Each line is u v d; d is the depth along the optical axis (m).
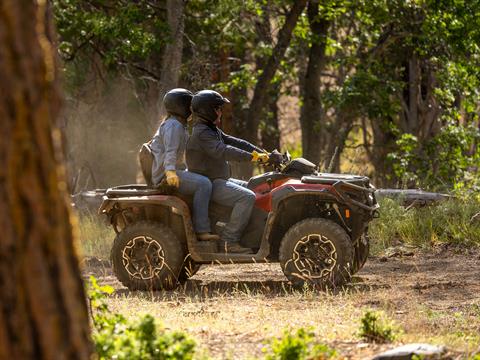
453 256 22.22
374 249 22.97
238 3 39.88
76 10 38.56
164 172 17.50
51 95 6.64
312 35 43.69
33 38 6.46
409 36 41.91
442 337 12.22
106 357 9.53
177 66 35.84
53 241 6.42
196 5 40.34
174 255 17.67
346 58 43.56
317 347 10.02
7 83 6.30
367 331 12.06
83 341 6.59
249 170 44.81
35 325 6.30
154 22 37.72
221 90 44.22
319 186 17.25
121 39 37.16
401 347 10.63
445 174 40.06
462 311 14.87
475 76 41.31
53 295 6.38
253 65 54.97
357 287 17.50
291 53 49.22
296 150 56.59
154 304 15.93
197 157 17.55
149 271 17.81
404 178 36.75
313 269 17.30
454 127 41.44
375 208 17.56
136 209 18.22
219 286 18.52
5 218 6.25
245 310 15.20
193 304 16.03
